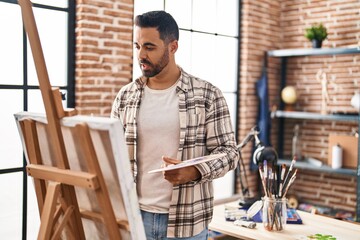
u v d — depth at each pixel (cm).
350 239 206
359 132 386
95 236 140
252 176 458
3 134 277
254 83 457
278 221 217
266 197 220
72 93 306
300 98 470
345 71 435
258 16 454
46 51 295
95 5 305
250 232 215
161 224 169
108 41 315
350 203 433
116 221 128
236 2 444
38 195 148
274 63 477
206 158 145
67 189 135
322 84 433
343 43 436
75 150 130
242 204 272
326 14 447
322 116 411
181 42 395
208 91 175
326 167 406
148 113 172
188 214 168
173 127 169
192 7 401
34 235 296
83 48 301
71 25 304
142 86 177
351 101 403
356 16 426
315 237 205
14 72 281
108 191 127
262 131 447
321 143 452
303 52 419
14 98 281
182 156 168
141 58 164
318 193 456
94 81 309
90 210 138
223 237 293
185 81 174
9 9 276
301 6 466
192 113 171
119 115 182
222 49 435
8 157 280
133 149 172
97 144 122
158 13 164
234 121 452
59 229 133
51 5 295
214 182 436
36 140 145
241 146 283
